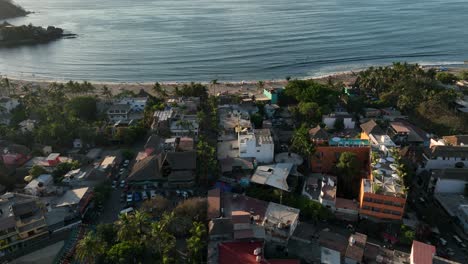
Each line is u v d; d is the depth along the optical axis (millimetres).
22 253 90750
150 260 85188
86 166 127188
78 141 145875
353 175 116438
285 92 191375
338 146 126938
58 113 161000
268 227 93000
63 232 97500
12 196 103625
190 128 151000
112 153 141125
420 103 174250
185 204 101375
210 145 135000
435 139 146125
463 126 156375
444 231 101250
